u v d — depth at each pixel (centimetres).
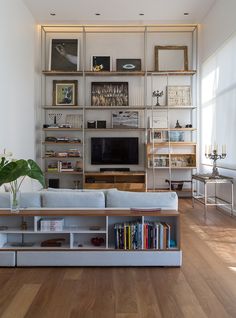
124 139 745
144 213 313
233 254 353
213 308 232
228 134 562
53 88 749
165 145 734
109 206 337
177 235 318
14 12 550
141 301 243
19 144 579
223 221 509
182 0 612
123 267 315
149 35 752
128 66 748
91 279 285
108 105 742
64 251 315
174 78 755
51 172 723
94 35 753
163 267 315
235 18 520
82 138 754
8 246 325
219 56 606
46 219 331
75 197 335
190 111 755
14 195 324
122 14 673
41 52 740
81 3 620
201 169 732
